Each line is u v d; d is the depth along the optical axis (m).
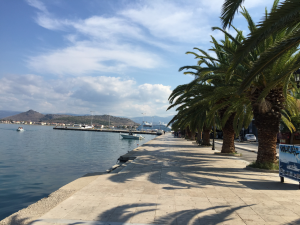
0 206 8.01
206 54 12.74
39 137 65.06
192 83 11.61
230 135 16.14
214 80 14.61
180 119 16.61
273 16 4.75
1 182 11.87
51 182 12.02
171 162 11.60
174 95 17.34
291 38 5.16
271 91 9.80
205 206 4.79
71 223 3.79
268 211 4.53
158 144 26.98
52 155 25.28
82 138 68.25
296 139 26.69
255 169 9.41
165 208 4.61
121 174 8.23
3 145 37.12
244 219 4.09
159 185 6.57
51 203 4.86
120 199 5.16
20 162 19.59
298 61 6.14
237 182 7.20
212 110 12.42
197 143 28.83
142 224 3.80
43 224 3.75
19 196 9.32
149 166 10.20
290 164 6.80
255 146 29.00
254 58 9.60
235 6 4.84
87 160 21.81
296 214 4.38
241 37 11.62
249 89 10.30
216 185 6.73
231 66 5.64
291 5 4.55
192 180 7.36
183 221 3.96
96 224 3.77
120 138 76.38
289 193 5.93
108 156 25.80
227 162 11.90
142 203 4.90
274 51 5.36
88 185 6.47
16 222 3.82
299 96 14.42
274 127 9.68
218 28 9.23
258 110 9.98
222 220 4.03
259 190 6.22
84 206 4.65
